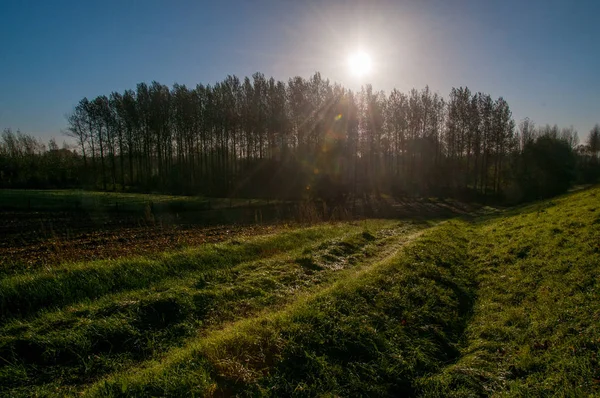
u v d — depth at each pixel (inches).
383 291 347.3
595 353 219.9
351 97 2242.9
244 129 2306.8
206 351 223.5
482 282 417.7
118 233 808.3
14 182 2256.4
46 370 221.0
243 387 196.9
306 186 2052.2
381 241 681.6
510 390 208.8
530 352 243.4
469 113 2297.0
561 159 2108.8
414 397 213.2
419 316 308.5
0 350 228.7
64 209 1254.9
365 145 2452.0
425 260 476.1
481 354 253.3
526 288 357.1
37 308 305.0
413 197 2105.1
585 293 300.8
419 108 2447.1
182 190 2175.2
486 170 2354.8
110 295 335.3
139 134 2484.0
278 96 2202.3
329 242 606.2
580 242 428.1
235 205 1497.3
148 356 244.8
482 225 902.4
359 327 269.3
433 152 2519.7
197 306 318.0
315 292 370.9
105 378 215.6
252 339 236.7
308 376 212.4
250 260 506.9
